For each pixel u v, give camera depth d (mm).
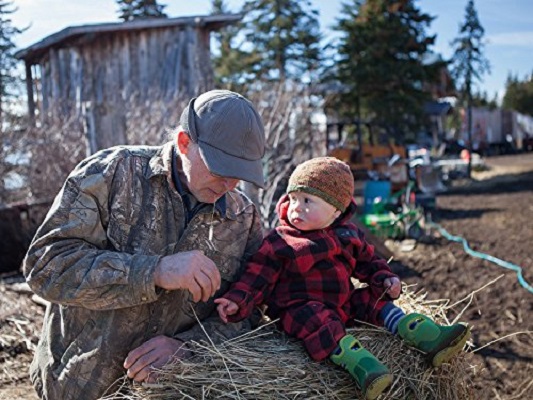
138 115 8477
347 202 2605
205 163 2137
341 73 23969
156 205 2326
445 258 8039
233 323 2514
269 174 8250
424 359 2498
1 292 5492
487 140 47438
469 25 28422
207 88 11062
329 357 2346
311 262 2543
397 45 23844
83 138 8781
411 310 2836
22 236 7145
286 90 9844
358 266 2801
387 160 16297
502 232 10180
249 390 2168
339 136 17781
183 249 2375
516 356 4688
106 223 2283
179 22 11078
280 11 24734
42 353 2537
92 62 11820
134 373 2268
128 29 11273
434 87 33594
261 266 2547
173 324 2434
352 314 2715
